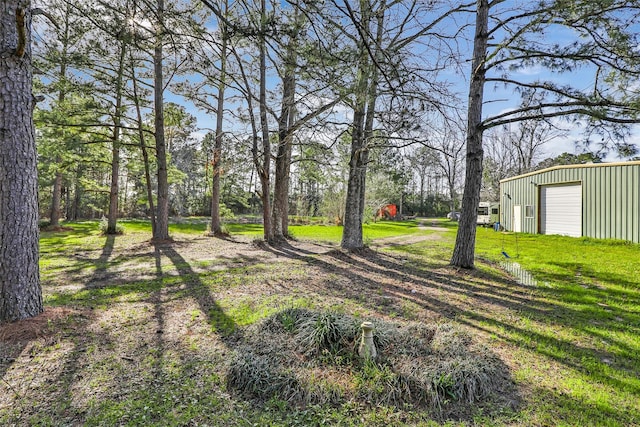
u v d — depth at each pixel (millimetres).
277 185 12727
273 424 2234
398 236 16750
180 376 2811
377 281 6523
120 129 13258
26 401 2441
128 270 7348
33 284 3871
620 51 5859
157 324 3986
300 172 14094
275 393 2549
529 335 3912
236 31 3080
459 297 5492
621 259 9602
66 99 12039
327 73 3580
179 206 32125
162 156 12414
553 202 16547
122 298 5090
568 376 2969
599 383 2865
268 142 11484
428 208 47000
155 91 12047
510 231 19516
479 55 7266
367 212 26047
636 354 3441
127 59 11117
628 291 6051
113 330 3773
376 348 3166
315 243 12570
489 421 2311
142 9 3729
